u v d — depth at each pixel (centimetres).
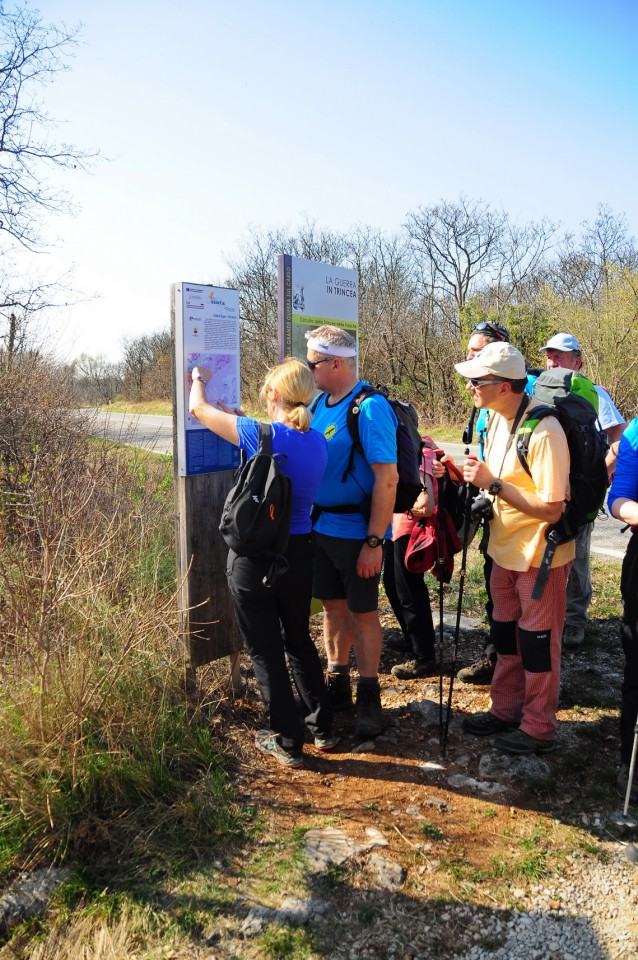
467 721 344
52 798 260
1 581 323
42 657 287
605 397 442
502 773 306
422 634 406
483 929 225
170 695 325
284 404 305
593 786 297
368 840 262
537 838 266
